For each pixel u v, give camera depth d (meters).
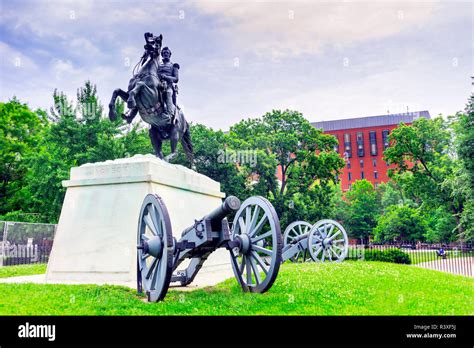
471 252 22.78
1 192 26.72
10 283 8.50
